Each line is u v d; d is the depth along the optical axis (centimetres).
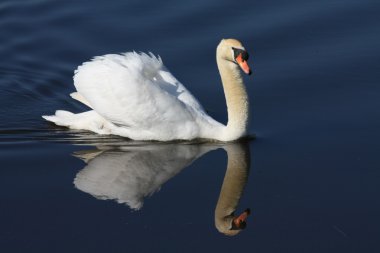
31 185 1467
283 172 1522
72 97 1814
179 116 1666
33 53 2094
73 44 2122
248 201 1419
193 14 2223
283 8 2230
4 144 1647
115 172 1526
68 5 2306
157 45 2084
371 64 1953
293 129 1705
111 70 1669
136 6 2289
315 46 2042
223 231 1316
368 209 1377
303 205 1396
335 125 1709
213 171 1538
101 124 1703
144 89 1652
